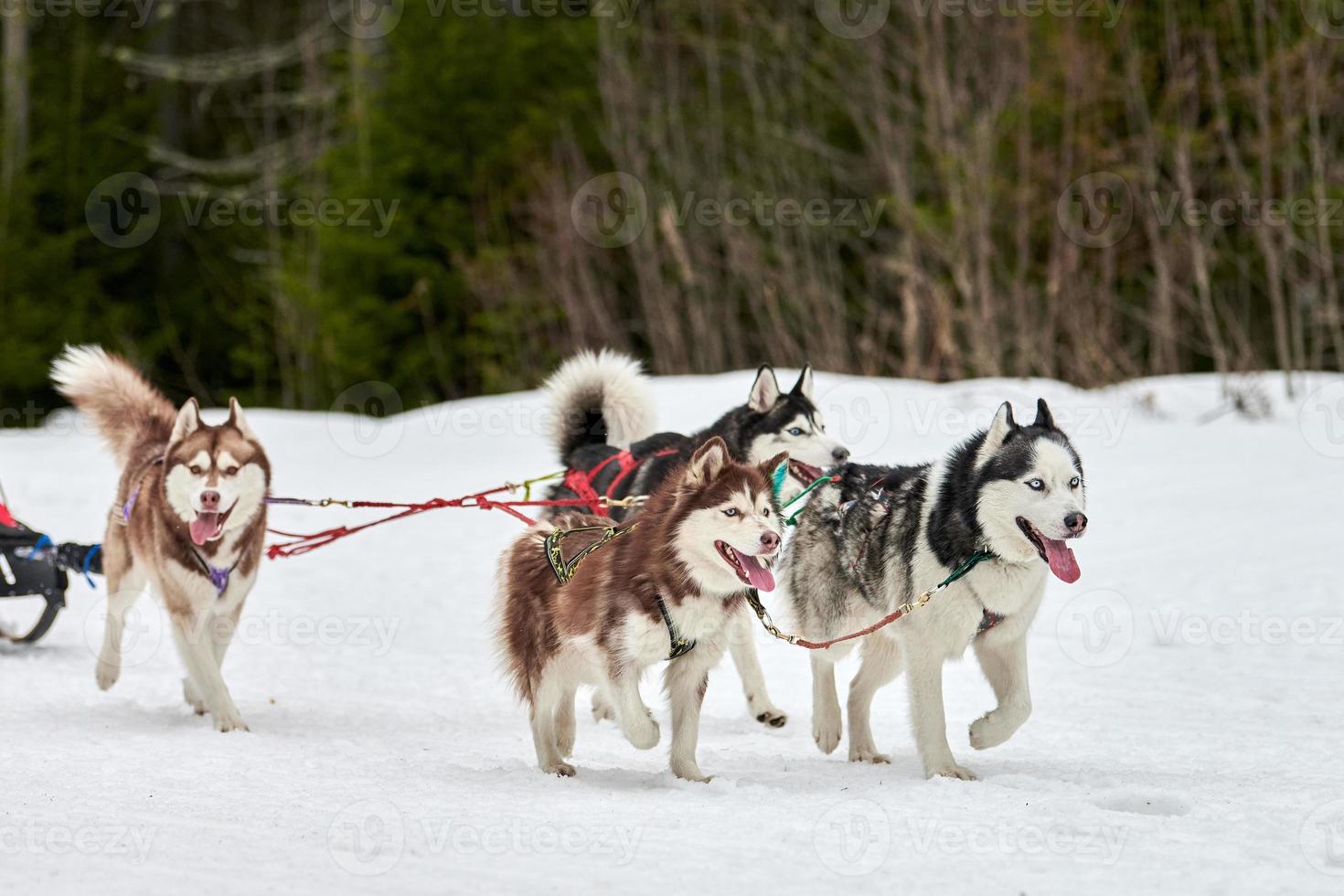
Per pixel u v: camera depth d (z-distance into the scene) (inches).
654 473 352.8
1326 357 1021.8
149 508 320.2
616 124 1175.6
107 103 1485.0
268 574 521.3
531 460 729.0
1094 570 462.3
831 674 285.3
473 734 303.3
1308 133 966.4
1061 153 1042.1
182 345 1491.1
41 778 241.9
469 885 179.9
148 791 233.9
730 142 1233.4
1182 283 995.9
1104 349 938.7
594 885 180.4
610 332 1149.7
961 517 254.4
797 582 290.4
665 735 303.0
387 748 284.2
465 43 1240.8
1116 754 269.4
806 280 1139.9
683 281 1141.7
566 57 1259.2
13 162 1396.4
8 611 453.4
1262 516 504.4
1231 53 975.6
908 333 976.3
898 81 1206.9
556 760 261.7
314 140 1456.7
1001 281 1035.9
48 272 1380.4
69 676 359.9
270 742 285.3
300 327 1314.0
